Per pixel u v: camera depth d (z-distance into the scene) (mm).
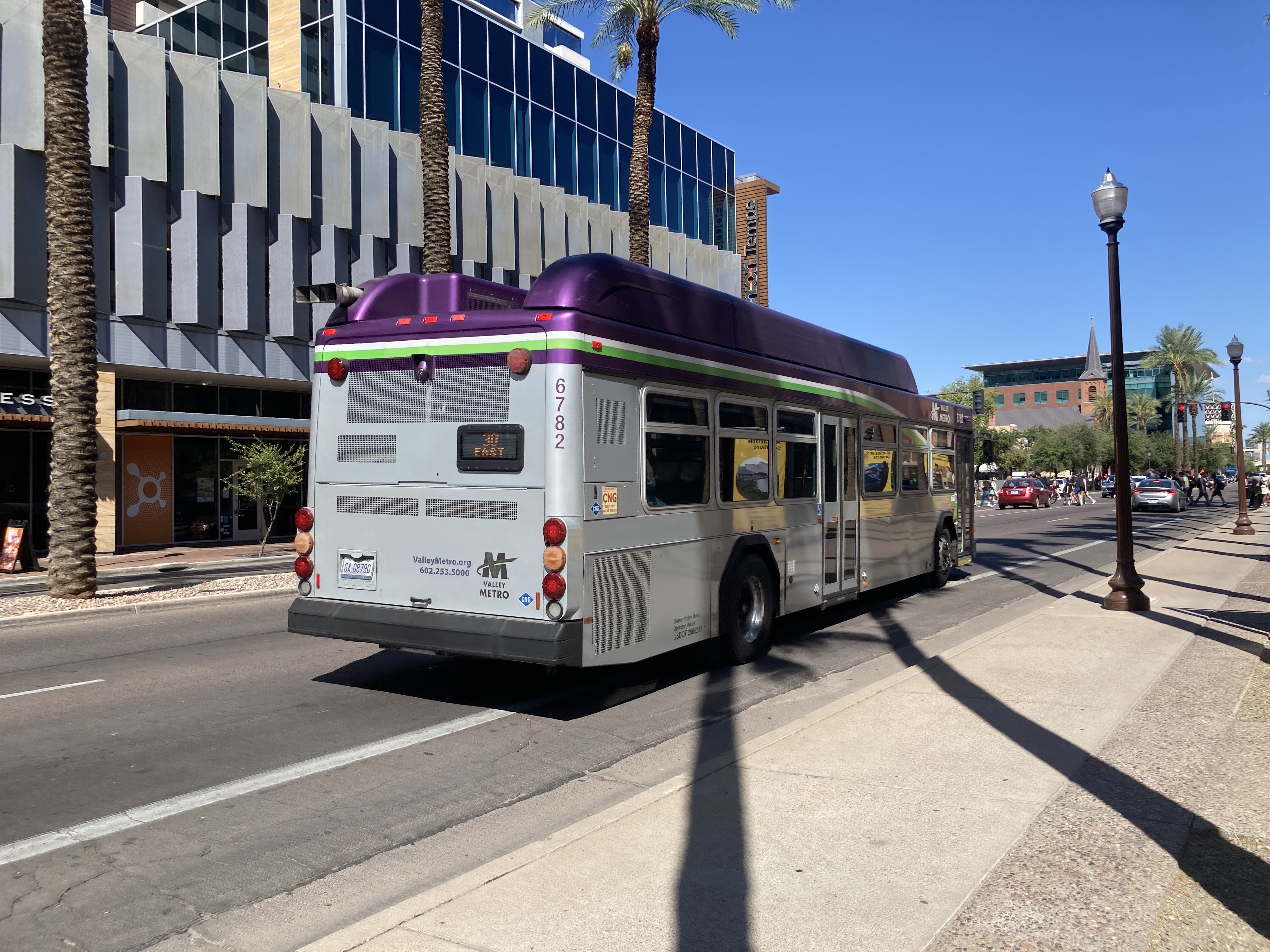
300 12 26688
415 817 4879
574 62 37844
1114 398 11422
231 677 8203
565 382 6375
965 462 15531
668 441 7445
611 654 6664
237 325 23266
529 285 29844
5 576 18375
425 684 7953
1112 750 5594
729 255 41031
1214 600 12055
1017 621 10383
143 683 7969
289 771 5602
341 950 3242
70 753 5930
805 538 9766
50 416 20625
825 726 6113
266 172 23781
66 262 12305
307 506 7684
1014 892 3695
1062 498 64125
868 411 11445
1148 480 43125
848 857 4047
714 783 5020
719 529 8133
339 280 25328
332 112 25188
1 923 3684
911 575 12984
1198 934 3355
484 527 6609
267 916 3762
